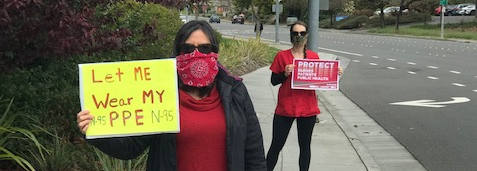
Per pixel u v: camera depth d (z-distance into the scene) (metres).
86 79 2.61
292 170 6.05
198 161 2.70
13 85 5.41
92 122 2.60
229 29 61.47
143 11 8.95
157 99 2.64
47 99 5.80
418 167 6.48
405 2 63.34
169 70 2.65
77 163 5.38
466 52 27.16
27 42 4.35
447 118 9.59
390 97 12.20
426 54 26.09
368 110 10.47
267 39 41.00
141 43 5.94
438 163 6.66
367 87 13.98
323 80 5.42
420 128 8.75
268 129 8.27
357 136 8.14
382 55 25.75
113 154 2.74
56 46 4.46
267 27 70.88
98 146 2.67
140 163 5.28
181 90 2.77
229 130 2.71
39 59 5.79
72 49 4.46
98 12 5.49
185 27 2.77
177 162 2.70
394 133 8.39
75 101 6.11
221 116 2.73
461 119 9.48
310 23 9.79
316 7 9.73
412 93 12.84
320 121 8.95
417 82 15.05
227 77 2.83
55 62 6.25
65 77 6.57
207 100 2.74
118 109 2.63
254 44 19.81
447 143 7.70
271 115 9.42
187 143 2.70
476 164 6.61
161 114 2.64
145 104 2.64
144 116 2.64
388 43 36.31
